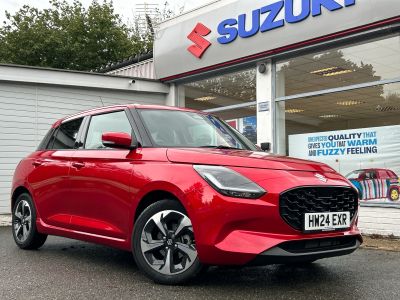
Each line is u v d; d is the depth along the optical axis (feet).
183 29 37.47
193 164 13.26
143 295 12.30
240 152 14.25
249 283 13.64
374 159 27.02
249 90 34.32
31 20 91.40
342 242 13.44
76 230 16.63
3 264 16.62
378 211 26.21
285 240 11.95
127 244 14.53
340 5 26.89
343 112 28.73
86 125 18.10
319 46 29.19
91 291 12.79
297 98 31.14
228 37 33.76
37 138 36.47
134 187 14.24
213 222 12.19
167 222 13.38
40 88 36.70
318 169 13.83
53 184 17.93
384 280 14.25
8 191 35.32
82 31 90.74
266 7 31.01
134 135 15.47
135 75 45.83
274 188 12.15
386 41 26.55
